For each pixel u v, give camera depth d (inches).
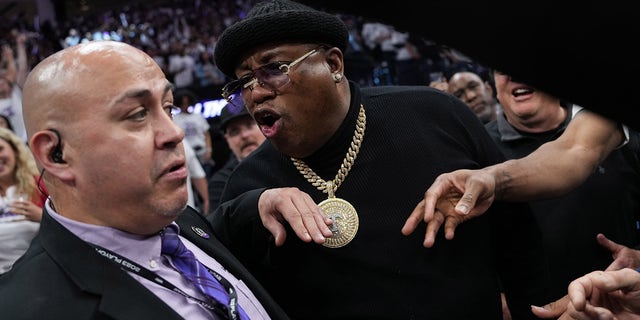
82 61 37.3
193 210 52.1
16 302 34.9
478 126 53.1
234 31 43.9
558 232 72.8
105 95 36.8
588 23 8.8
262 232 48.3
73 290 36.2
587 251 72.6
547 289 56.1
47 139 37.5
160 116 38.7
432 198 42.9
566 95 9.4
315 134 47.2
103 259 37.6
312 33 44.0
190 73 421.7
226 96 47.6
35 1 702.5
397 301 47.1
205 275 42.5
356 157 49.0
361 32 282.8
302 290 49.3
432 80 134.6
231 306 41.2
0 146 111.0
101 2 717.9
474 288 47.9
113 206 38.5
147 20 610.5
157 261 41.3
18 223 107.5
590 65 9.0
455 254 48.0
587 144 47.1
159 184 38.6
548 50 9.0
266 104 45.4
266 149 53.6
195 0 623.8
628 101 9.2
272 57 44.1
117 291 36.5
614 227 73.0
